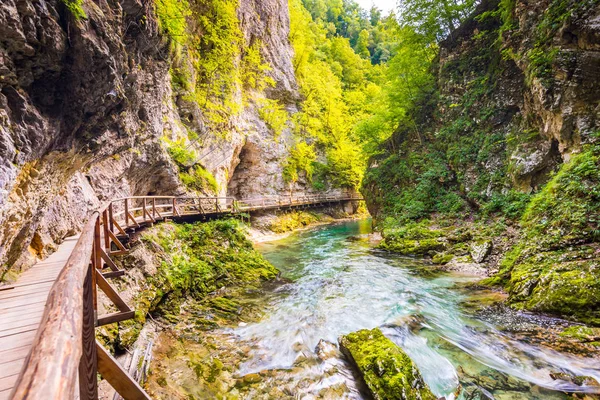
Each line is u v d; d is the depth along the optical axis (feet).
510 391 14.61
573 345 17.47
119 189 36.47
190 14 56.95
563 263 22.86
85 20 15.43
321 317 23.59
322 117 109.09
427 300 26.08
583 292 19.92
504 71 45.96
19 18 11.98
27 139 13.64
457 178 48.75
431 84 62.34
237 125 72.74
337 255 46.01
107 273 18.52
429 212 50.19
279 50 99.71
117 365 8.13
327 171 106.73
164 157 44.70
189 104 58.13
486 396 14.32
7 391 7.32
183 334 20.75
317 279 33.60
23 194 14.74
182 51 57.98
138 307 20.90
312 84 110.01
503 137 44.04
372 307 25.12
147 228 30.27
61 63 14.96
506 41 41.73
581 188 25.41
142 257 24.90
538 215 28.66
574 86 30.30
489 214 40.55
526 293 23.00
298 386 15.49
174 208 38.24
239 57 78.79
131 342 17.81
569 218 25.00
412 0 62.03
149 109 37.86
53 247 20.71
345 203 111.86
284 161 90.22
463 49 56.39
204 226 36.27
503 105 45.11
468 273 32.55
